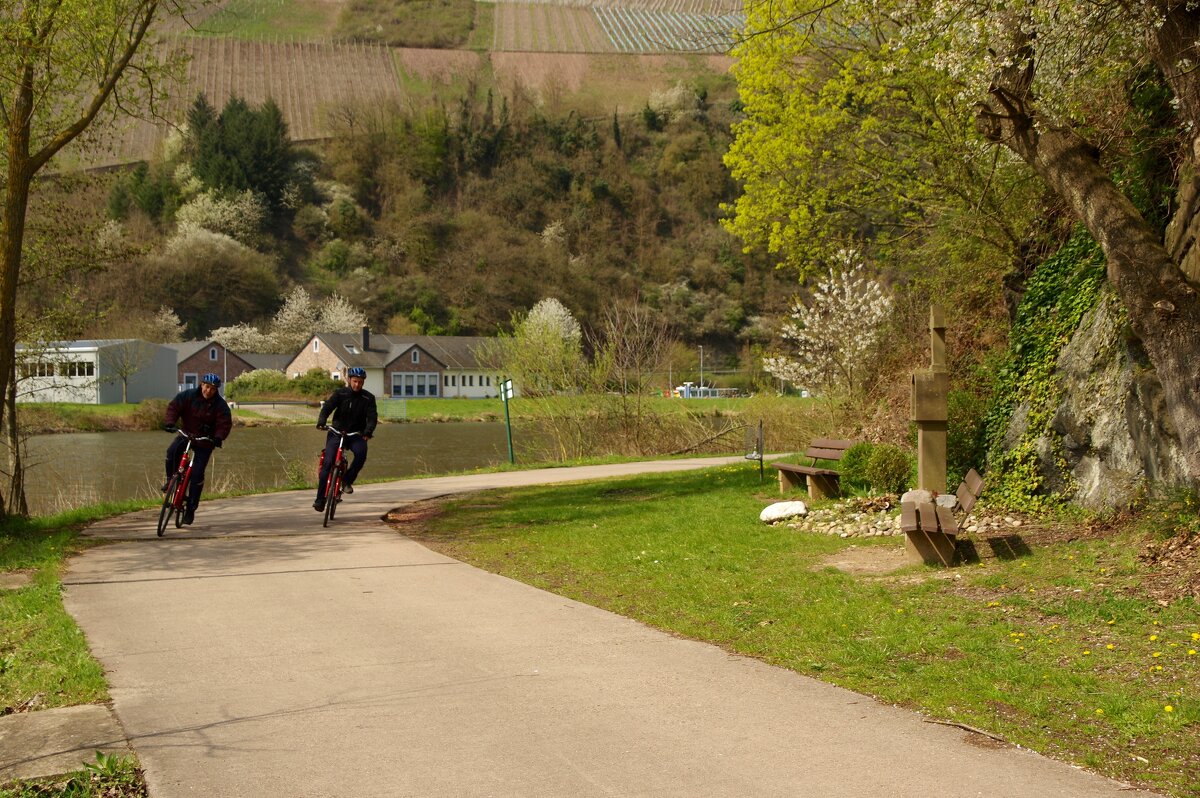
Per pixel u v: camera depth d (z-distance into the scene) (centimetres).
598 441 2911
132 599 795
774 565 891
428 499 1633
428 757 455
